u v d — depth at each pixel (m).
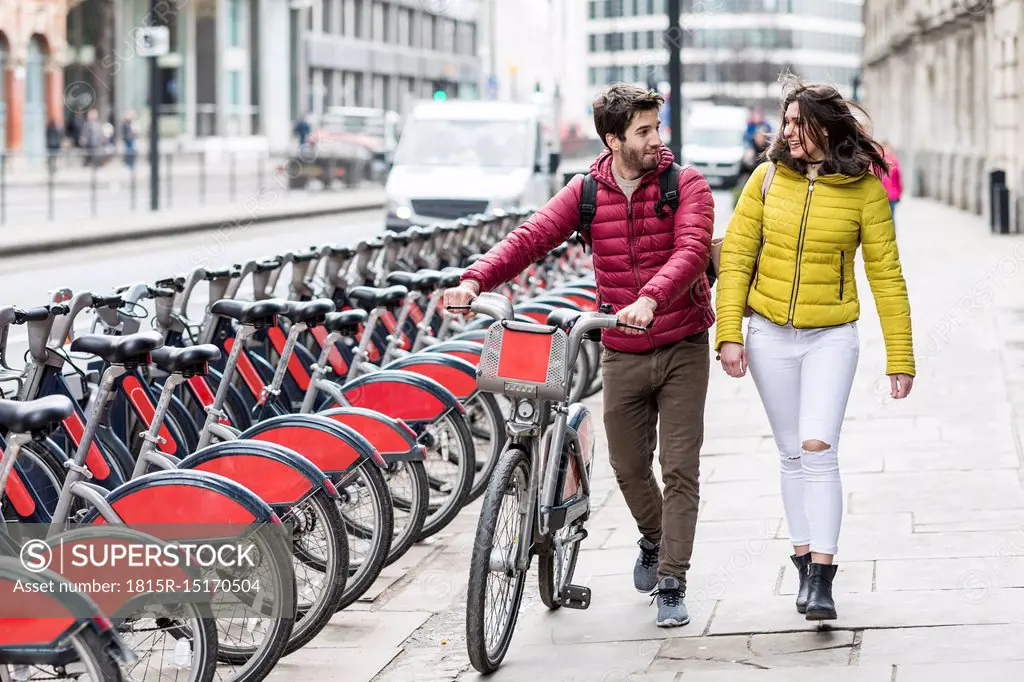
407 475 12.37
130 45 95.06
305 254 15.91
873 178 10.10
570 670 9.61
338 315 12.90
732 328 10.19
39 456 10.08
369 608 11.52
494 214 24.50
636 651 9.91
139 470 10.03
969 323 26.45
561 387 9.41
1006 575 11.12
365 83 120.00
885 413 18.20
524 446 9.80
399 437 11.67
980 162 60.59
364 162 79.38
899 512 13.26
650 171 10.24
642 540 11.12
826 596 9.99
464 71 132.00
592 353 20.42
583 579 11.84
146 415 11.70
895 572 11.37
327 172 77.88
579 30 160.75
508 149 40.47
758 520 13.33
